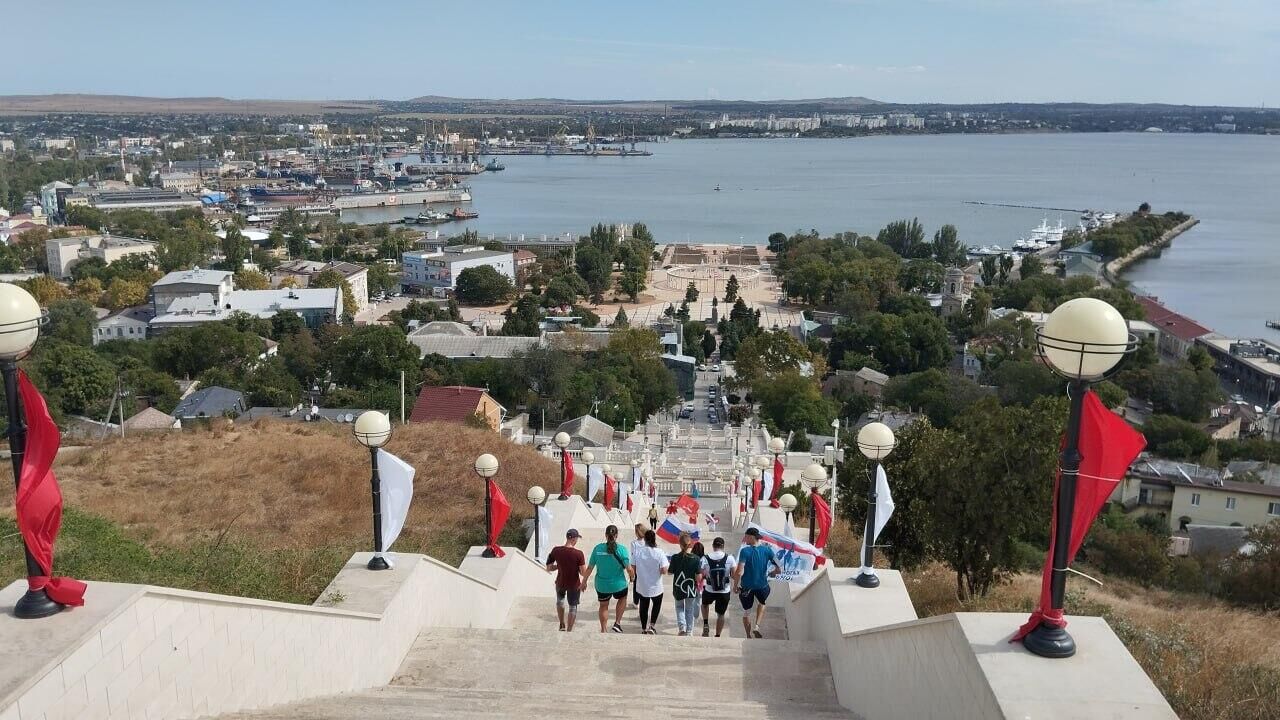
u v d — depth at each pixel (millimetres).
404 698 10133
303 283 155375
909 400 94312
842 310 144750
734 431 73375
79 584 7094
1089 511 6848
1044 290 145125
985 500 21047
